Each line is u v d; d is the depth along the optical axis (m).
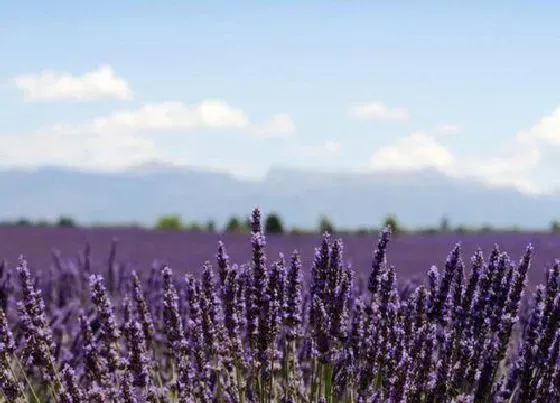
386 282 3.64
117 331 3.41
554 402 3.47
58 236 18.62
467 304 3.76
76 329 5.45
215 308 3.63
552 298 3.71
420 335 3.46
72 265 8.84
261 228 3.52
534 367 3.59
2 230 20.08
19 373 4.18
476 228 27.89
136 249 15.63
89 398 3.25
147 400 3.39
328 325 3.54
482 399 3.66
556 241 17.53
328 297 3.62
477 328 3.77
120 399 3.34
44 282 8.17
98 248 15.75
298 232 22.56
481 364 3.71
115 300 6.56
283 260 3.61
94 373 3.36
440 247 16.56
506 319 3.71
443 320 3.74
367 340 3.67
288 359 3.81
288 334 3.66
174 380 3.72
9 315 5.73
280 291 3.62
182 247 16.11
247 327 3.54
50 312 6.33
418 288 3.74
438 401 3.56
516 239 18.34
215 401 3.82
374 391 3.62
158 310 5.28
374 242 17.67
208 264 3.66
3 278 6.06
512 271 3.76
